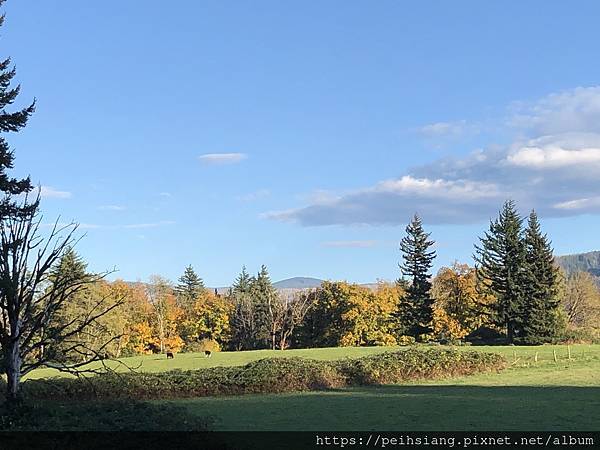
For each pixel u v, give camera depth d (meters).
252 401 29.08
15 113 25.80
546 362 44.41
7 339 18.09
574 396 26.61
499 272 80.06
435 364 37.41
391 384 35.09
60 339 19.69
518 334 78.81
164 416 15.10
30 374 44.47
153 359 59.28
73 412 15.55
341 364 36.19
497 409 23.22
